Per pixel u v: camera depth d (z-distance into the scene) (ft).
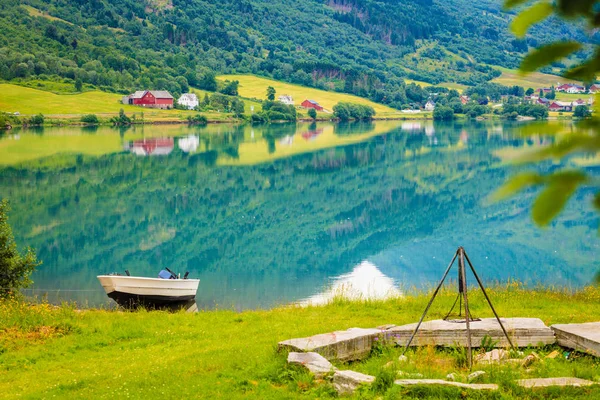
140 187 253.03
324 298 104.63
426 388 35.01
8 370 51.26
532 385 35.70
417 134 521.65
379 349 46.73
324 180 279.28
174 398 39.17
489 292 76.23
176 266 132.77
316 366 40.83
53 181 260.62
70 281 116.37
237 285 115.44
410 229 178.70
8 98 622.95
